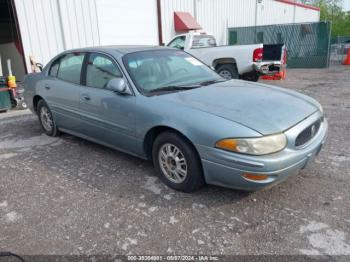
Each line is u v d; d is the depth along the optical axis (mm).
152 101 3420
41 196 3416
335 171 3725
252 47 9742
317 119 3291
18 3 8719
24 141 5281
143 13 12305
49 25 9477
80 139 5254
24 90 5688
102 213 3045
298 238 2600
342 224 2754
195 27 14195
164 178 3498
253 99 3357
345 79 11781
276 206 3051
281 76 12023
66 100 4594
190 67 4355
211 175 3002
